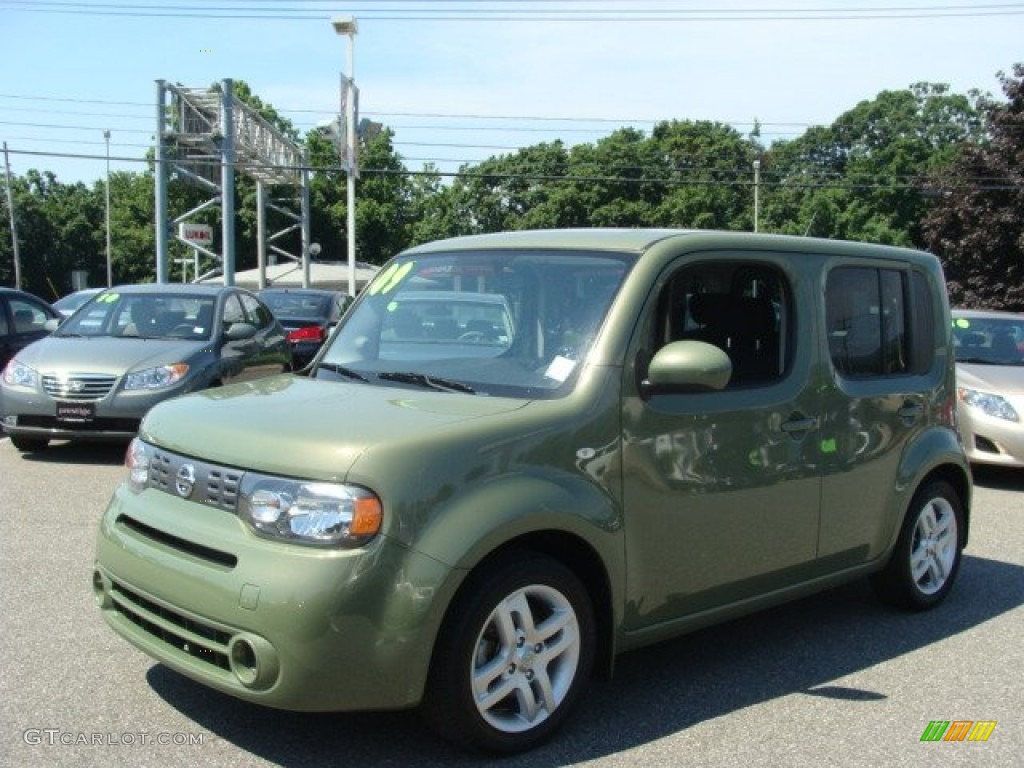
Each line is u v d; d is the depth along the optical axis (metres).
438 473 3.38
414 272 4.75
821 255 4.89
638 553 3.92
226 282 25.77
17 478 8.30
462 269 4.55
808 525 4.66
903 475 5.22
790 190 62.38
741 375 4.43
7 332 11.59
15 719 3.82
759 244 4.59
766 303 4.61
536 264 4.35
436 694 3.40
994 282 30.80
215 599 3.31
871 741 3.90
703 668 4.64
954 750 3.84
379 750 3.65
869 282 5.17
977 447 9.35
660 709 4.14
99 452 9.55
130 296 10.35
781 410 4.48
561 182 64.06
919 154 57.94
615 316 3.97
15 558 5.95
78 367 8.84
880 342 5.20
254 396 4.06
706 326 4.34
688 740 3.86
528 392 3.89
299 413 3.69
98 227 81.12
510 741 3.60
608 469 3.81
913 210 57.34
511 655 3.57
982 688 4.48
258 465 3.42
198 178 28.22
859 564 5.06
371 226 62.16
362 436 3.41
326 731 3.78
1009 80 30.78
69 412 8.75
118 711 3.90
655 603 4.03
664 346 4.09
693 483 4.10
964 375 9.65
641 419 3.93
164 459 3.76
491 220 66.44
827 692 4.38
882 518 5.13
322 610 3.17
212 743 3.66
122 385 8.80
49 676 4.22
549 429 3.68
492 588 3.46
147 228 66.44
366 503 3.25
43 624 4.84
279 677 3.20
